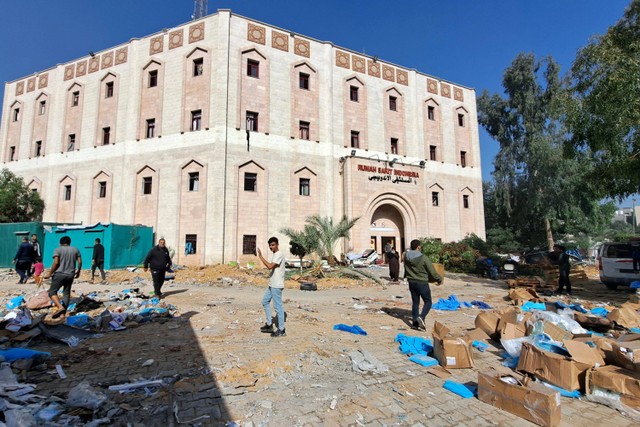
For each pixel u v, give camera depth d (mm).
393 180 26156
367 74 27453
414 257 7484
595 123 10312
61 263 7855
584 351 4598
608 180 11578
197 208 21562
